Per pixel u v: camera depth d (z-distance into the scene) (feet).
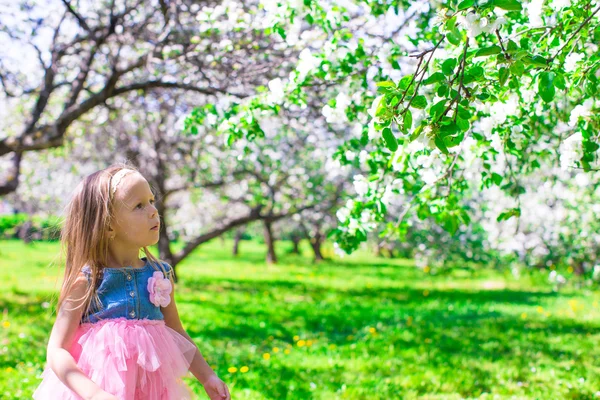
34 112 27.66
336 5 13.37
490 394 16.58
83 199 7.89
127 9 24.73
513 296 43.98
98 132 42.50
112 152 45.03
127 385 7.26
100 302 7.62
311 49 17.58
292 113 18.47
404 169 11.91
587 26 8.91
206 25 16.12
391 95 7.72
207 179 46.96
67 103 27.14
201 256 97.81
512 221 42.57
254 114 13.12
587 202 34.27
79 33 27.61
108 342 7.30
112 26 24.84
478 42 11.25
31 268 58.54
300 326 29.22
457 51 9.45
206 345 23.56
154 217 8.00
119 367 7.21
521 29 9.48
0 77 27.73
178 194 69.00
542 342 24.62
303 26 19.33
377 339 25.02
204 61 19.76
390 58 12.68
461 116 7.59
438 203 12.46
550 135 13.47
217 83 20.95
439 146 7.58
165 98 31.07
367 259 105.09
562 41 9.30
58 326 7.39
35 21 26.78
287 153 44.27
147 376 7.48
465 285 54.95
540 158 13.94
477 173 12.63
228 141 13.46
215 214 69.41
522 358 21.44
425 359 21.15
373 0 13.57
